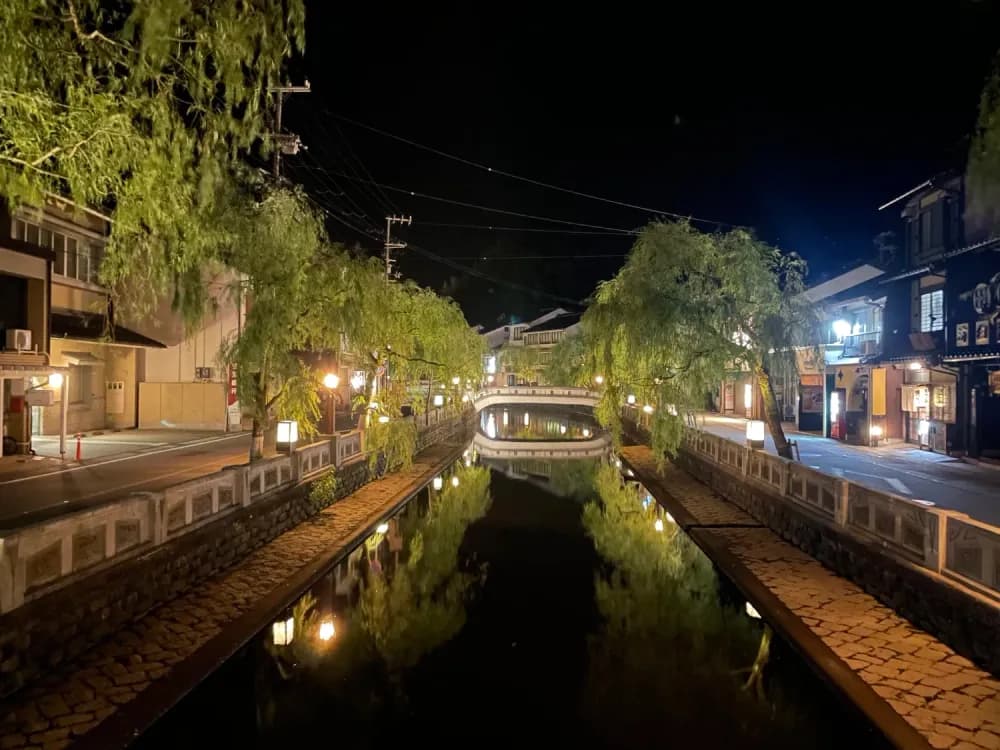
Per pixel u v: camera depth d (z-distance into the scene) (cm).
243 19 646
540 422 5656
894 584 888
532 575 1271
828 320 2888
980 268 1880
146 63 601
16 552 645
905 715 617
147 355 2819
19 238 1928
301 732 689
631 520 1752
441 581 1228
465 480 2377
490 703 758
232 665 773
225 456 1984
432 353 2638
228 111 677
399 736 679
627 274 1645
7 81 554
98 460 1875
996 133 607
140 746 590
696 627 993
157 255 827
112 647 762
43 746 564
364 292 1455
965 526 747
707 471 1998
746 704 753
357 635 965
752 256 1469
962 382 2017
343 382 3512
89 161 624
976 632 712
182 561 947
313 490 1493
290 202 1257
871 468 1841
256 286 1223
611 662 870
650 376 1641
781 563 1145
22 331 1688
